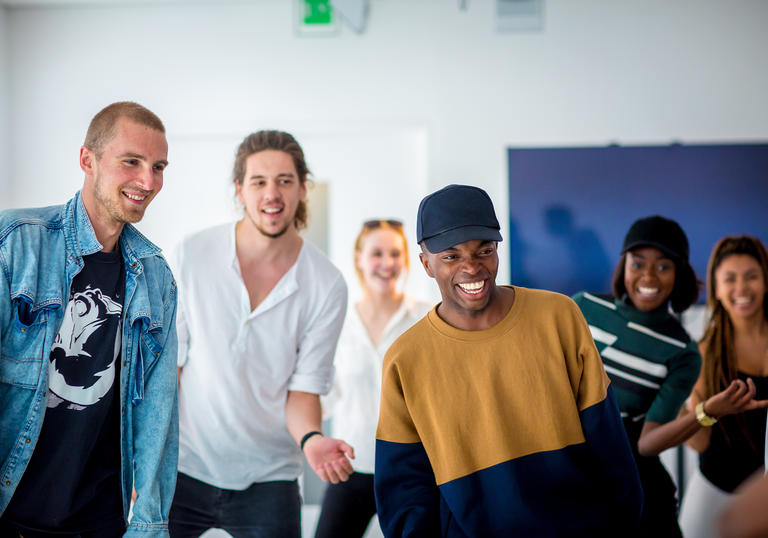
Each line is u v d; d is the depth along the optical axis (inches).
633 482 59.7
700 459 128.8
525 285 154.7
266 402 89.5
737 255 138.6
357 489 116.9
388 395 64.2
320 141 162.9
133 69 162.7
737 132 155.3
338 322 93.7
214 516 88.7
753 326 135.5
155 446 69.4
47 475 63.0
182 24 162.4
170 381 71.3
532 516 58.6
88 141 65.3
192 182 162.6
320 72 160.4
